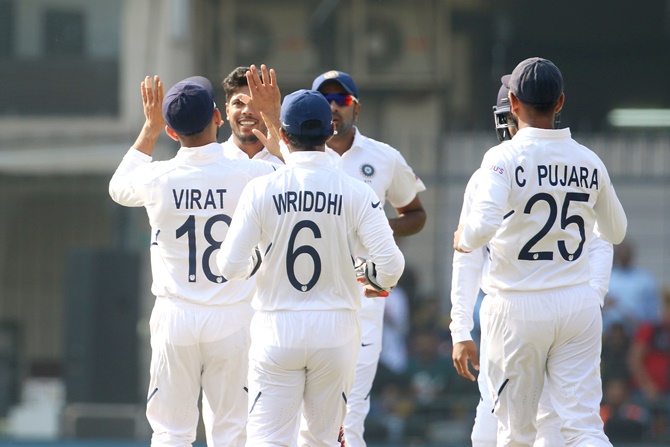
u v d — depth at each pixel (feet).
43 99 188.34
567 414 61.41
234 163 64.59
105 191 177.78
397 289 145.59
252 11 191.31
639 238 163.84
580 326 61.26
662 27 196.13
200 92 63.72
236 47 190.70
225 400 65.51
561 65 200.03
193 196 63.87
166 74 187.11
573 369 61.57
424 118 192.24
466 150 174.50
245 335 65.05
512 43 196.54
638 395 135.85
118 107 187.83
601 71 199.41
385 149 79.15
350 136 78.28
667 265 162.71
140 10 187.52
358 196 60.34
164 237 64.39
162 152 150.61
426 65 192.95
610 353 137.69
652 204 163.43
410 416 137.18
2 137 186.60
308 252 59.57
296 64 192.65
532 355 61.77
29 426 143.74
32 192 177.88
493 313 62.34
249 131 71.87
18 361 161.99
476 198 60.34
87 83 188.24
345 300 60.49
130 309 138.72
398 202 81.46
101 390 137.90
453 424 136.26
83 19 188.85
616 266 147.64
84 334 138.00
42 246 175.94
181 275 64.28
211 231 63.98
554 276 61.16
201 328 64.03
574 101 199.93
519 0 193.16
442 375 139.54
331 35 192.65
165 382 65.41
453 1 193.67
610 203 62.85
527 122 61.82
